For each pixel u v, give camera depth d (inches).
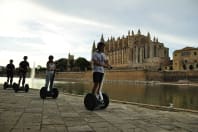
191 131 201.2
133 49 5142.7
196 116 277.0
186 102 871.7
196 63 3629.4
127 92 1409.9
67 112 279.6
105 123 222.2
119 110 308.5
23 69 561.9
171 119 253.9
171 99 998.4
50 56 437.7
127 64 5083.7
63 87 1927.9
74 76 4958.2
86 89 1614.2
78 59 6122.1
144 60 4744.1
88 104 299.4
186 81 3112.7
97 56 307.1
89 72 4360.2
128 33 5659.5
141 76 3506.4
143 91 1524.4
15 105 323.6
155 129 203.9
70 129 194.7
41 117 242.1
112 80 4084.6
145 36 5378.9
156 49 5162.4
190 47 3900.1
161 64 4340.6
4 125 201.2
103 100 314.2
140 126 213.9
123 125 215.8
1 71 4001.0
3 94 486.9
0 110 277.7
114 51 5940.0
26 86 569.9
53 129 193.0
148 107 363.9
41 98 426.0
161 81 3385.8
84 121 228.7
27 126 200.2
